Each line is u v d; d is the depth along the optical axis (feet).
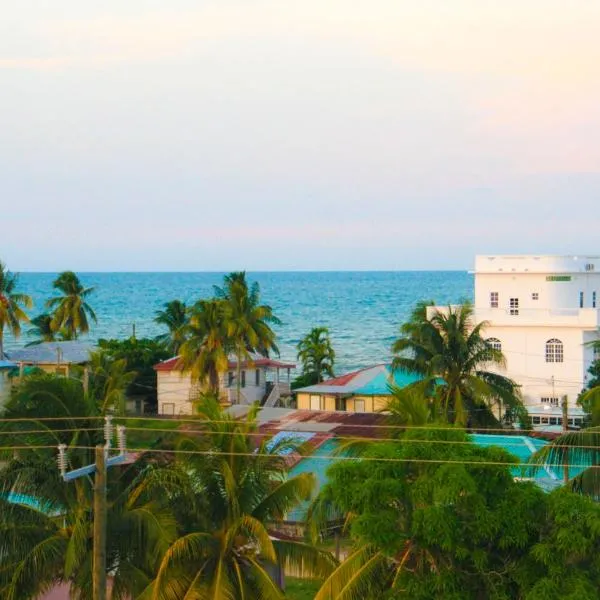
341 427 186.09
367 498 87.45
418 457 89.86
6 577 99.35
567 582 82.33
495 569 86.84
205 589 97.30
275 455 104.27
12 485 102.63
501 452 89.76
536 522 86.02
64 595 123.34
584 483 103.19
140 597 95.66
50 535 103.04
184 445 102.12
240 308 279.08
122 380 133.49
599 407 118.52
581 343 249.34
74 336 359.66
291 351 564.71
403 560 89.04
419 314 198.90
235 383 286.46
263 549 95.45
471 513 85.97
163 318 348.79
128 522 100.73
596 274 275.59
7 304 302.25
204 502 102.06
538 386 251.60
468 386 190.80
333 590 90.53
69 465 103.09
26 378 109.40
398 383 246.27
